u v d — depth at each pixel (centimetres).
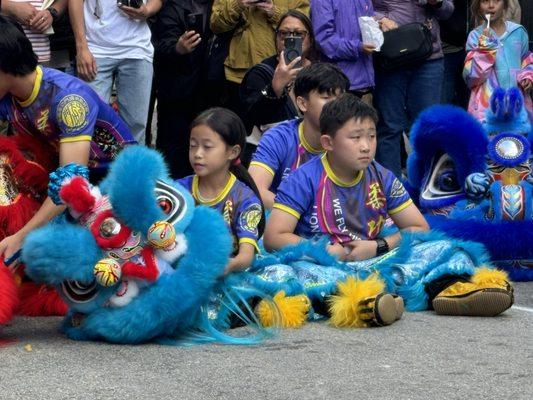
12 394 400
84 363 448
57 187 472
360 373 433
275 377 426
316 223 578
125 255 468
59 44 861
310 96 623
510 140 697
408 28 926
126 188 462
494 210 690
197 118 539
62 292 485
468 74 939
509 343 490
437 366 445
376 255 575
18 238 509
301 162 637
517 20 1067
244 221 534
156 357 459
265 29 895
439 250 568
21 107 537
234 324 521
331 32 903
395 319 534
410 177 747
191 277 473
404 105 961
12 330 517
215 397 398
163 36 907
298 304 528
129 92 853
